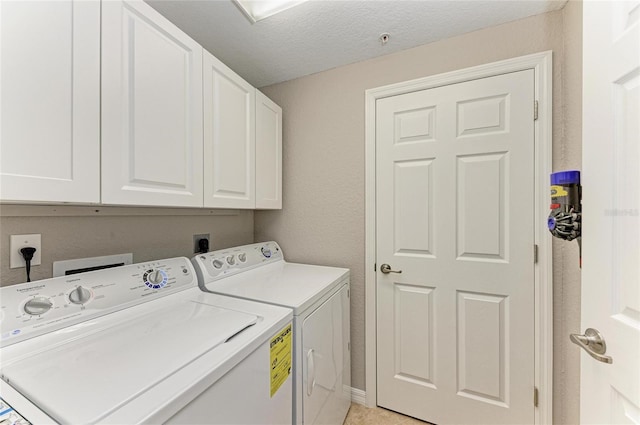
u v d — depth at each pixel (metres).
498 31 1.41
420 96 1.58
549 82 1.31
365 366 1.72
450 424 1.51
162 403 0.52
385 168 1.68
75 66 0.76
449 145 1.51
